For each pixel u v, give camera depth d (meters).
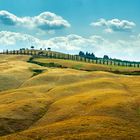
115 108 107.19
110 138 81.62
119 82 160.00
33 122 110.31
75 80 179.38
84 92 142.50
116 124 92.69
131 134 85.19
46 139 84.06
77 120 98.25
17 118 111.31
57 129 90.62
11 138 87.50
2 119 109.44
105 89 143.25
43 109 121.06
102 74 192.62
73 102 120.94
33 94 143.75
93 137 81.94
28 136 87.81
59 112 112.81
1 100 136.62
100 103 114.94
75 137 82.44
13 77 198.00
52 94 143.38
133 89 142.88
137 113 104.38
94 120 95.94
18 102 128.00
